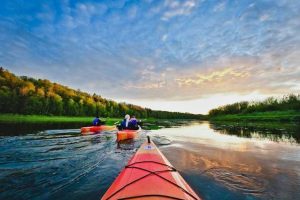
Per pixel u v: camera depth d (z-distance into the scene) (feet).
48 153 25.05
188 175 16.65
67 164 20.13
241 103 238.48
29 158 22.45
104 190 13.96
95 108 232.12
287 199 12.41
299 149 28.02
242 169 18.24
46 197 12.90
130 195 8.90
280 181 15.29
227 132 55.98
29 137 38.99
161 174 11.42
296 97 147.33
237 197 12.71
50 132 49.01
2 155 23.86
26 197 12.89
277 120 114.73
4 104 149.28
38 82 245.04
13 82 201.87
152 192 9.10
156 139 39.88
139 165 13.29
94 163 20.57
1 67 207.41
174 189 9.52
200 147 30.01
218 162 20.71
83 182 15.39
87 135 44.19
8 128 57.98
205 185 14.57
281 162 20.68
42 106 174.50
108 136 42.91
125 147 29.76
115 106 282.36
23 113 158.10
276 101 168.25
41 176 16.60
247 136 44.29
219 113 281.33
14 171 17.93
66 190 13.94
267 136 43.50
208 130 65.16
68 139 37.22
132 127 41.16
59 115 189.98
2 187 14.47
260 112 178.91
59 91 243.60
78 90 287.07
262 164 19.95
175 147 30.01
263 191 13.57
